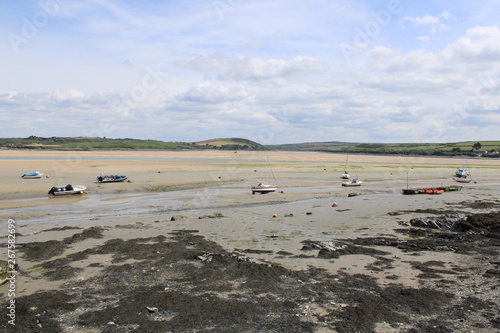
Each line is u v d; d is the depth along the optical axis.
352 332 11.38
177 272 17.23
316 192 53.72
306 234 25.91
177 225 28.98
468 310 12.95
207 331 11.45
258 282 15.74
